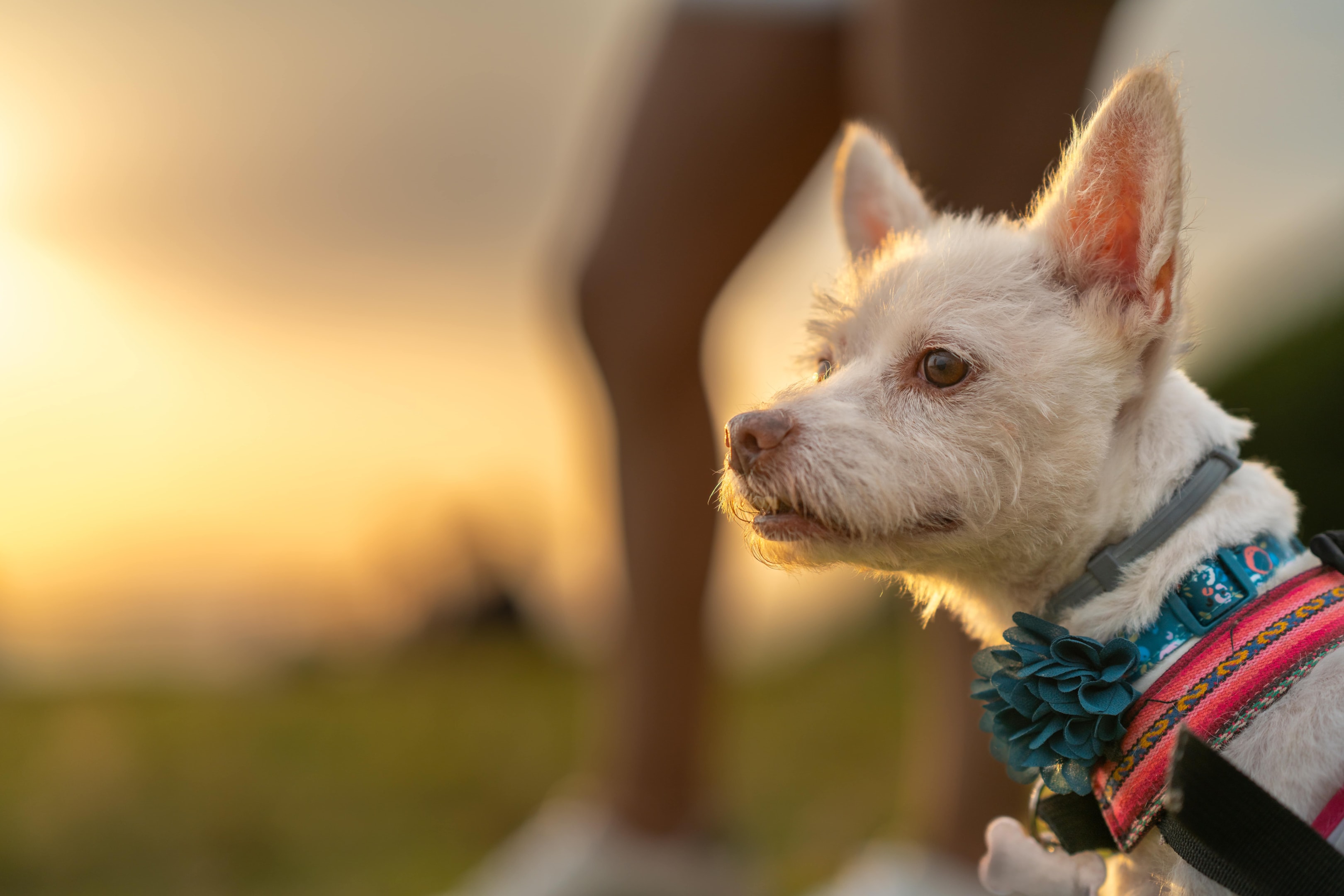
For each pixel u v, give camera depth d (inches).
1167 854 27.9
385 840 62.2
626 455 44.8
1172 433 29.5
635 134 44.1
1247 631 27.7
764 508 30.8
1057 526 29.8
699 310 44.0
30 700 90.6
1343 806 26.5
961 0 36.4
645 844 43.4
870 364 31.0
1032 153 36.5
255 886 57.1
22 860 58.4
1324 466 71.7
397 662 118.4
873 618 110.9
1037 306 30.4
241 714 86.7
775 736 80.4
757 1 42.5
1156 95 29.0
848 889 40.3
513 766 74.4
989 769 37.5
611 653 46.6
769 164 43.4
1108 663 28.1
